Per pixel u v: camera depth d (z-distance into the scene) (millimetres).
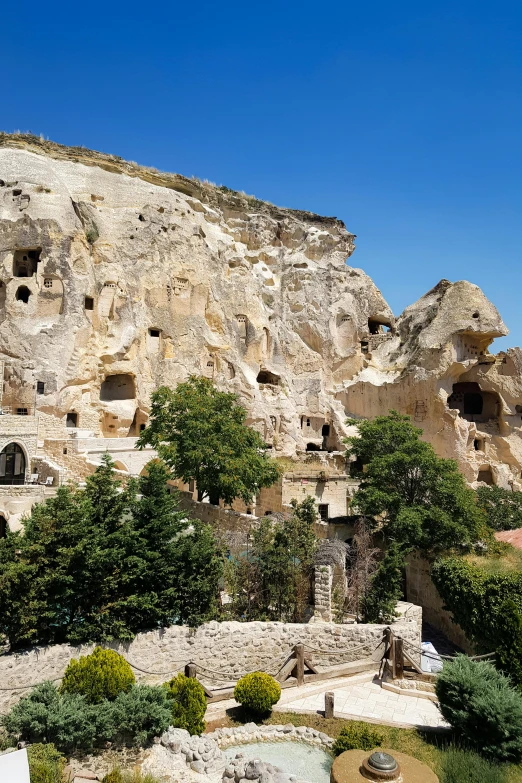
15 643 13438
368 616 18891
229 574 17875
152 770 11219
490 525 35188
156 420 29922
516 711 12305
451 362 52125
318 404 53688
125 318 43312
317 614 18281
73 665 12820
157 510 15859
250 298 52500
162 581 15570
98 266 43781
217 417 28469
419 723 14000
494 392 55844
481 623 18234
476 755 12141
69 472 30641
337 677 16375
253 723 13414
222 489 26781
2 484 30234
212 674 15414
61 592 13594
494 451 53656
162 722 12016
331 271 60406
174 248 48000
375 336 62344
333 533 27625
